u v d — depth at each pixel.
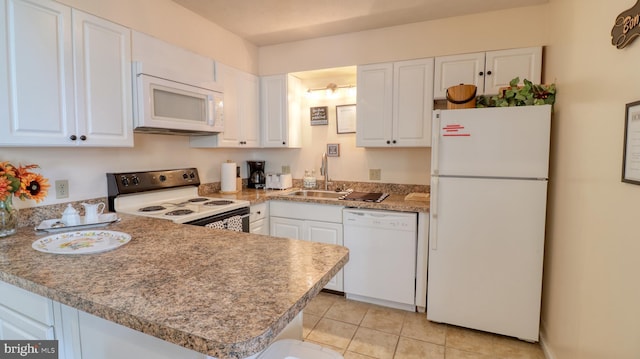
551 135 2.01
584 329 1.45
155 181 2.45
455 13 2.49
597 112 1.37
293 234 2.86
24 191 1.53
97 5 1.81
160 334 0.74
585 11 1.52
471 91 2.11
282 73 3.20
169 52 2.21
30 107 1.53
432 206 2.19
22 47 1.49
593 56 1.42
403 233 2.42
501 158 2.01
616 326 1.17
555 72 2.04
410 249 2.41
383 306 2.56
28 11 1.51
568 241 1.67
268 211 2.96
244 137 3.06
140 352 0.95
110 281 0.98
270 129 3.28
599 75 1.36
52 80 1.61
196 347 0.69
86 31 1.75
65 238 1.43
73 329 1.08
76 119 1.72
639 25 1.01
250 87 3.14
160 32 2.24
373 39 2.83
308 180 3.36
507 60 2.41
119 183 2.19
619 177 1.17
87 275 1.03
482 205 2.07
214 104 2.54
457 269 2.17
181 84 2.25
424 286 2.39
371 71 2.83
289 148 3.51
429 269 2.26
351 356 1.94
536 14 2.33
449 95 2.18
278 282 0.98
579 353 1.49
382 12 2.49
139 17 2.08
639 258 1.04
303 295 0.89
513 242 2.03
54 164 1.88
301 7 2.41
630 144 1.08
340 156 3.30
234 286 0.95
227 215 2.41
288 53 3.17
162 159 2.59
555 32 2.06
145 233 1.55
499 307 2.09
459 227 2.14
